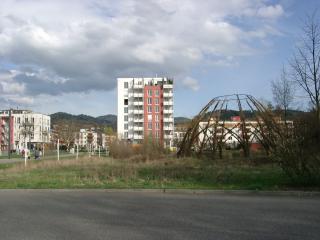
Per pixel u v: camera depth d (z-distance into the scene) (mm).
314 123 18344
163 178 21250
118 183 19531
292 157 17172
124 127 128125
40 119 160875
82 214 11555
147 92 126188
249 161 32156
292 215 11102
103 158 45062
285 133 17750
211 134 39188
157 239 8367
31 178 23109
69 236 8703
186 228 9438
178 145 44750
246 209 12219
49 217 11086
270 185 17734
